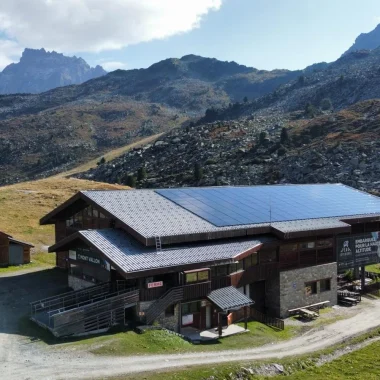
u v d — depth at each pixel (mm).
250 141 189750
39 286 46094
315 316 44250
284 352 35062
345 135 163500
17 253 58125
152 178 171000
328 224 47625
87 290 37719
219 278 38469
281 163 154250
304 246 46531
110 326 33531
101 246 35812
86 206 47594
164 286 36031
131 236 38719
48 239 73312
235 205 48062
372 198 62500
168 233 37656
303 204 53250
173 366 28516
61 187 115312
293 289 45000
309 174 140250
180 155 193875
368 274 60562
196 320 37938
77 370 26375
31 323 34219
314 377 31031
